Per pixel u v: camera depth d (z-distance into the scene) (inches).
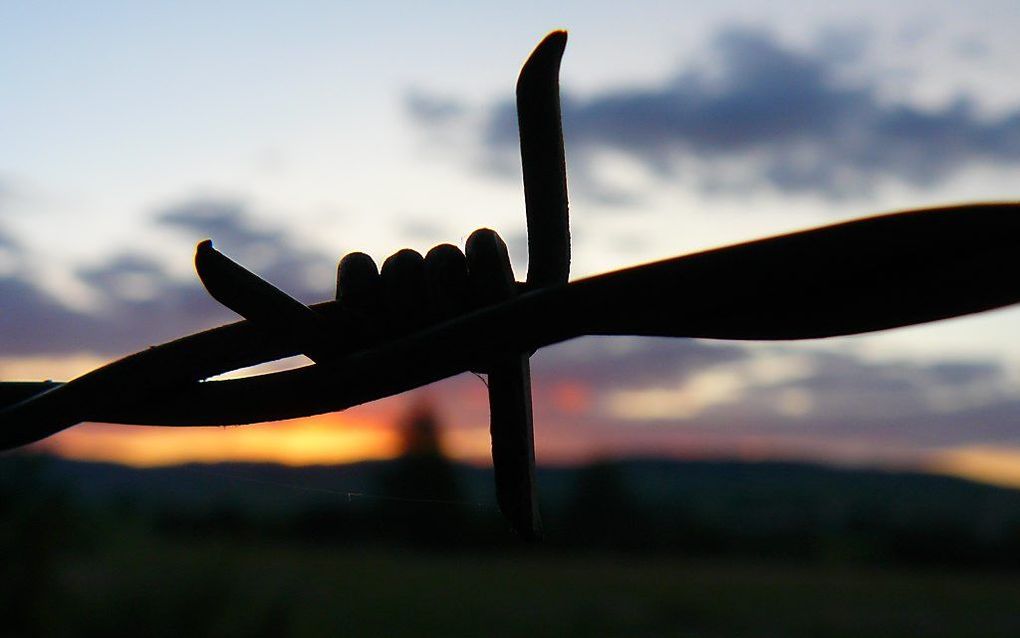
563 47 2.3
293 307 2.5
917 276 2.0
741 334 2.1
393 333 2.5
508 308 2.2
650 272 2.1
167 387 2.7
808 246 2.0
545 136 2.3
